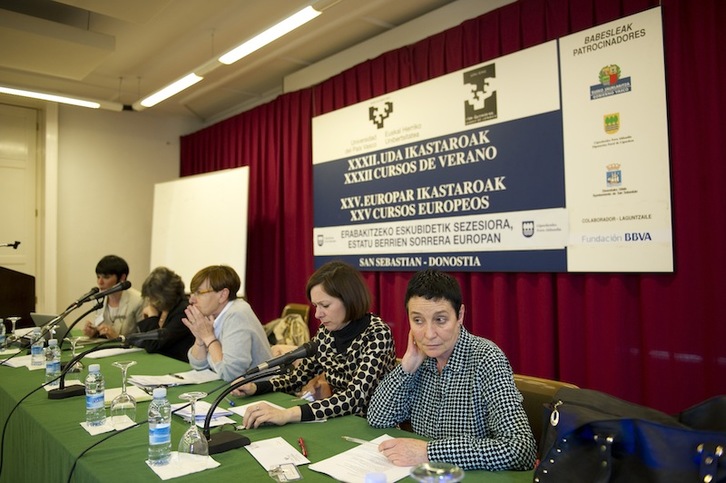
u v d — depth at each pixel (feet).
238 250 14.82
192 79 12.27
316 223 13.51
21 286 11.97
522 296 9.37
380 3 11.10
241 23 12.12
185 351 9.04
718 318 7.14
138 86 16.30
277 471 3.48
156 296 9.36
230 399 5.57
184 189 16.85
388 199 11.66
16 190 16.84
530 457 3.60
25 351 8.93
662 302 7.69
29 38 11.04
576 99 8.52
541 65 8.96
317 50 13.62
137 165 19.07
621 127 8.00
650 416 3.00
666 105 7.54
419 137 10.99
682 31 7.55
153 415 3.67
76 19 11.94
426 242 10.88
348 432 4.43
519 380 4.98
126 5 9.85
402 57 11.61
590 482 2.75
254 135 16.28
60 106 17.30
